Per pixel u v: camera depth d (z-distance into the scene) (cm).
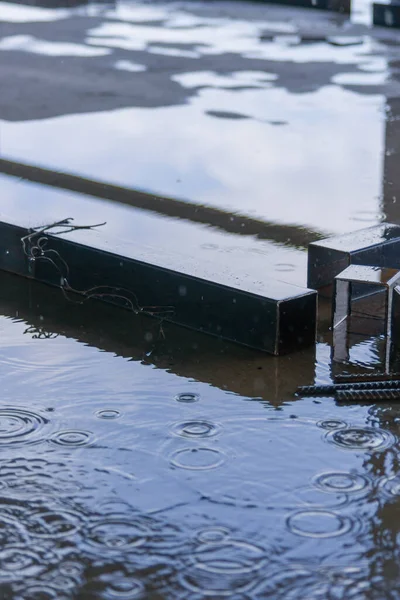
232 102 1377
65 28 2173
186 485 441
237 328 615
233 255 772
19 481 445
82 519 415
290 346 603
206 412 515
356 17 2372
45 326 643
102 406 521
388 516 417
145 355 595
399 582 373
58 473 452
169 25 2217
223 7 2564
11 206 884
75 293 710
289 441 482
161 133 1193
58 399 530
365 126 1242
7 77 1563
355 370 575
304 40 1977
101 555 390
